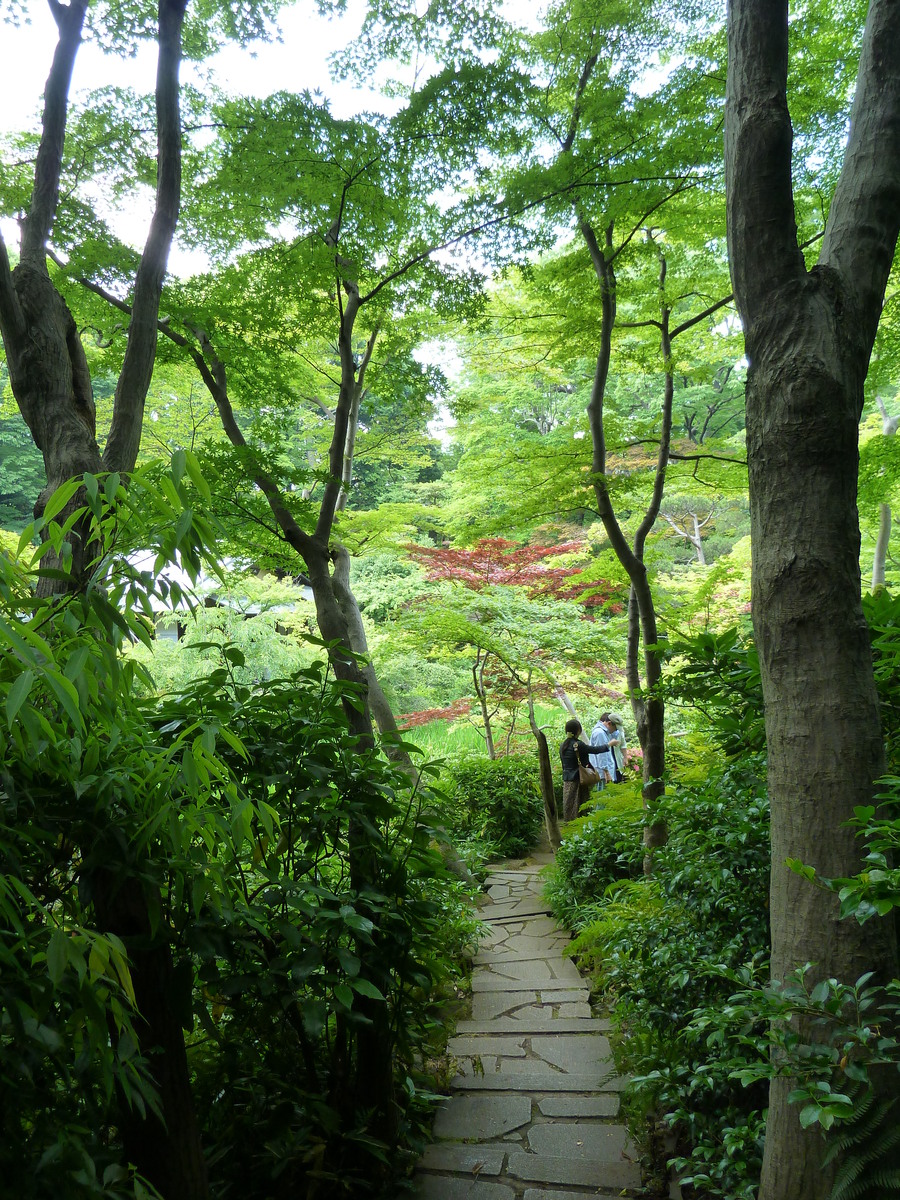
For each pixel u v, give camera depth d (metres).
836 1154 1.99
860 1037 1.83
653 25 5.64
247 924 2.40
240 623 10.35
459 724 13.68
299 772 2.67
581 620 10.12
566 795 9.21
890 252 2.46
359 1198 2.79
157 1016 2.17
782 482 2.27
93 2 4.69
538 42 5.86
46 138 3.20
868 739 2.17
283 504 5.07
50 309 2.95
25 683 1.32
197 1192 2.21
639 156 5.20
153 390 7.87
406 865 3.05
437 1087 3.77
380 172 4.79
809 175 5.73
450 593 10.05
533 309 7.24
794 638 2.23
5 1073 1.43
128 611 1.72
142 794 1.89
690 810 3.29
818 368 2.25
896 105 2.50
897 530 11.94
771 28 2.42
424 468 23.20
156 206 3.40
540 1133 3.33
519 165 5.77
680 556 18.11
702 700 3.53
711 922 3.13
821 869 2.13
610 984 4.55
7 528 17.39
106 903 2.04
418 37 5.01
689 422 20.30
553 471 6.64
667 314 6.58
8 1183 1.43
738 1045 2.71
